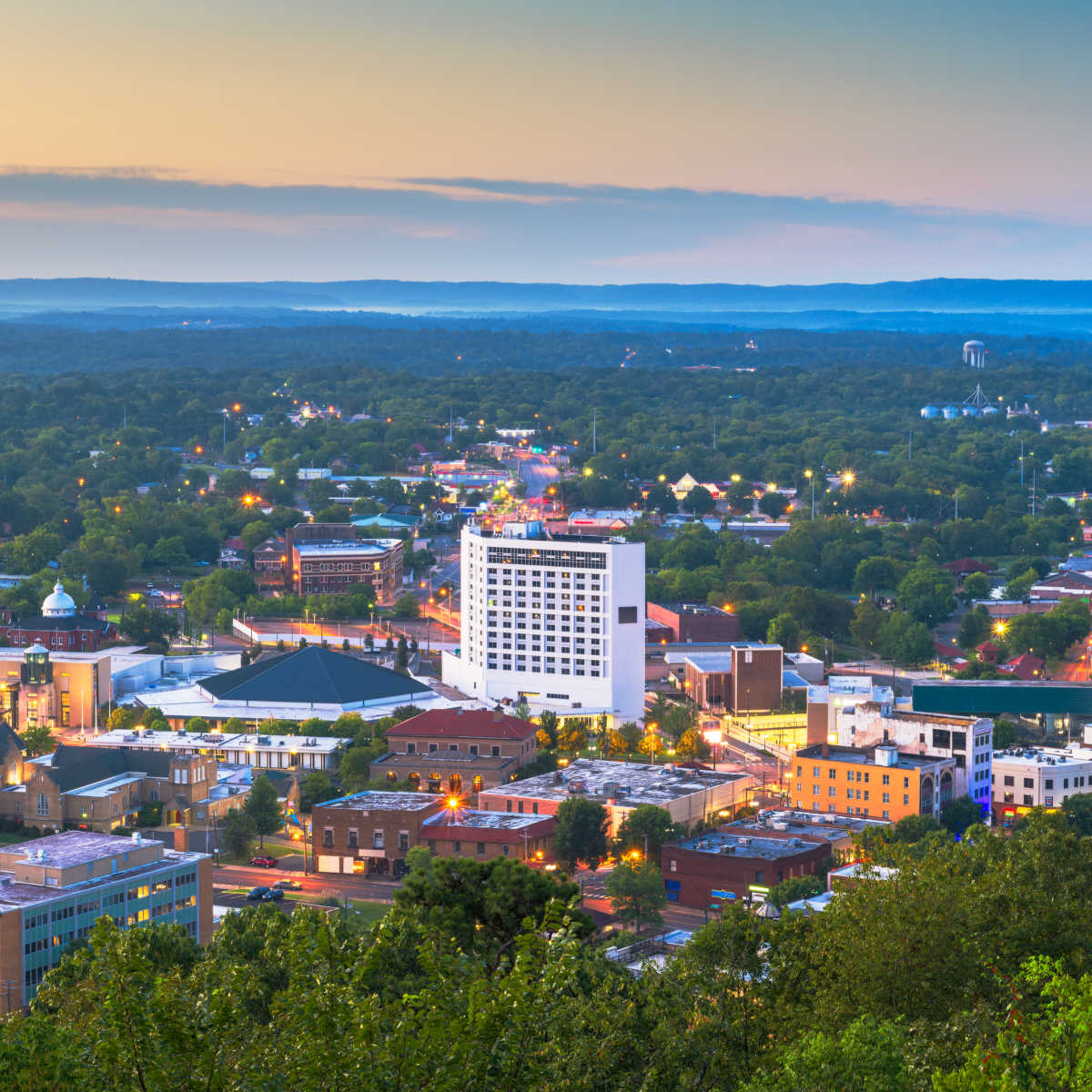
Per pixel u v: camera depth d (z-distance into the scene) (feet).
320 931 591.37
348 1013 556.51
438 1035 550.36
